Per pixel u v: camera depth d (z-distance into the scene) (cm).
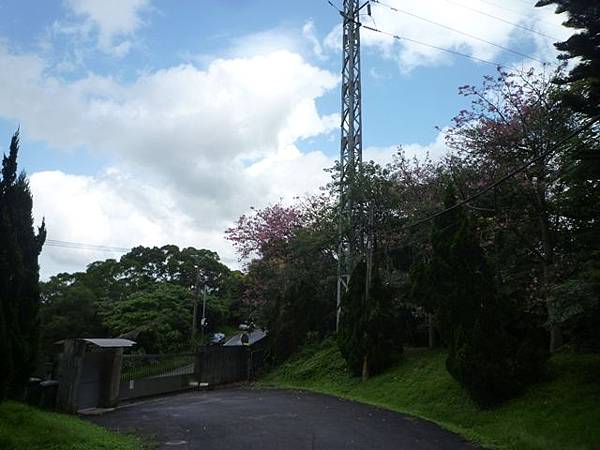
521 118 1516
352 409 1470
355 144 2244
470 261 1364
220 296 5847
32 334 1167
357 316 2022
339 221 2286
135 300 4069
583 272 1170
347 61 2331
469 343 1277
